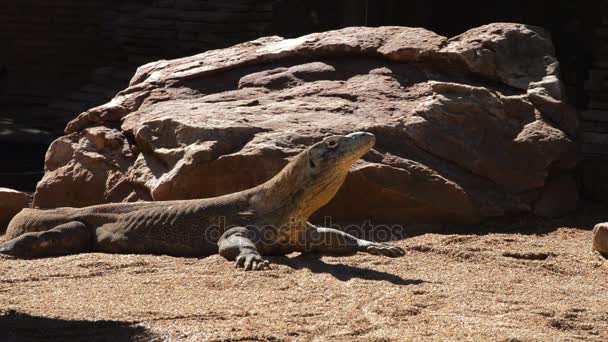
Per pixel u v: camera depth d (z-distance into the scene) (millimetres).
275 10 69875
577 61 62500
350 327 20984
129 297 23359
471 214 33938
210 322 21109
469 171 35125
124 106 38750
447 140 35312
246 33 70938
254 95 38156
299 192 28250
